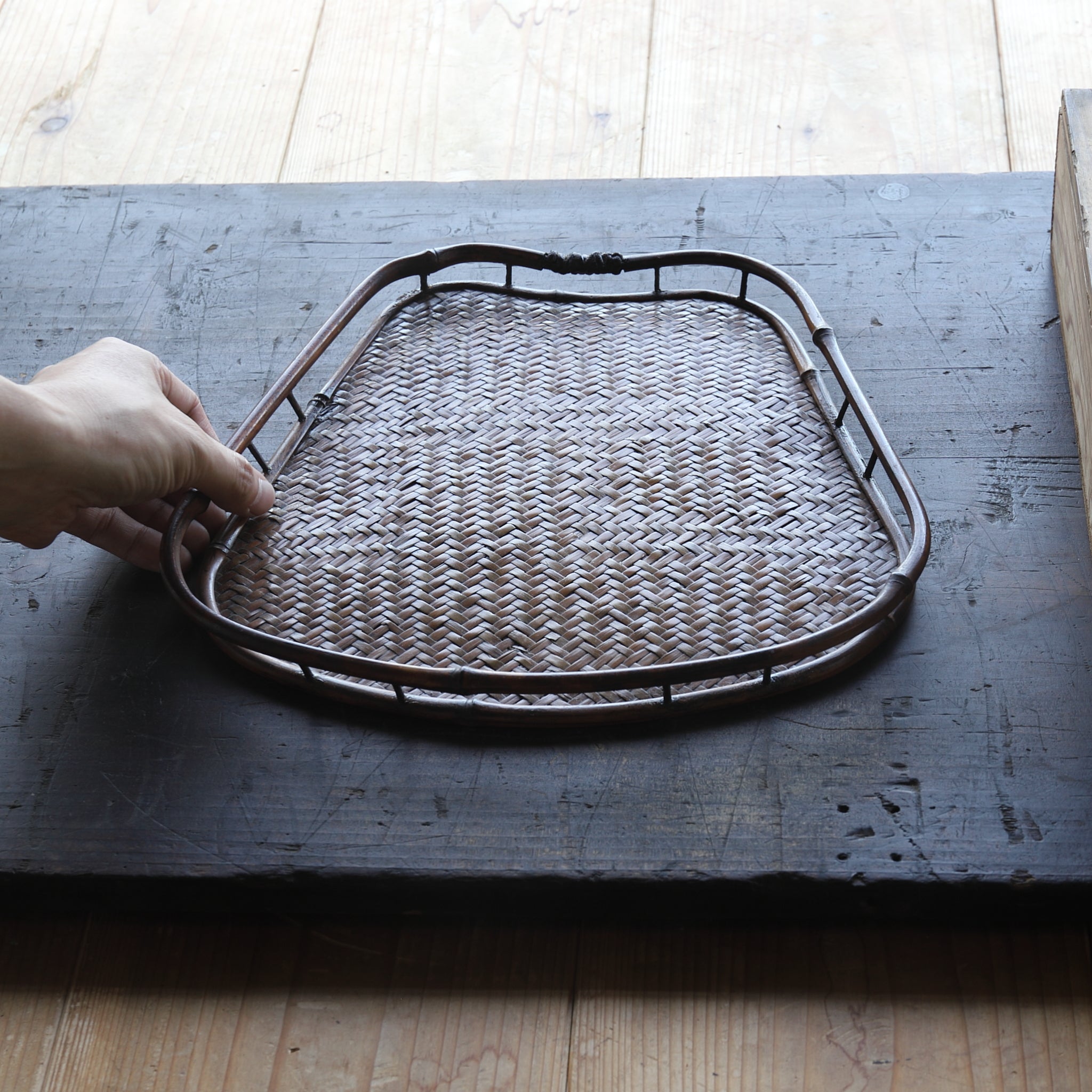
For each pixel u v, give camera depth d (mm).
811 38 1374
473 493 837
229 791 749
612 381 897
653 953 729
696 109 1315
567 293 960
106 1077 703
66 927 756
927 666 780
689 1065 691
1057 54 1331
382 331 941
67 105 1382
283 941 746
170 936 750
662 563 792
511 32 1416
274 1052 707
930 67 1331
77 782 761
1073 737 744
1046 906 702
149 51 1434
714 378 896
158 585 855
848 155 1257
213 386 976
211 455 770
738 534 805
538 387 897
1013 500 865
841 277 1015
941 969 712
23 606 850
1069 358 924
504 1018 712
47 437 672
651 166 1264
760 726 755
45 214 1121
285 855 721
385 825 729
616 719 747
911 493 779
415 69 1385
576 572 792
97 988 733
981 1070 679
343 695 766
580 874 706
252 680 795
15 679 812
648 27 1403
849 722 755
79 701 797
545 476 843
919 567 745
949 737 748
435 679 696
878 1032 693
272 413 865
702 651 750
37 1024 722
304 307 1030
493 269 1049
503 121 1322
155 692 797
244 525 826
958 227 1045
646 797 731
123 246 1090
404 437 873
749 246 1047
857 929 728
